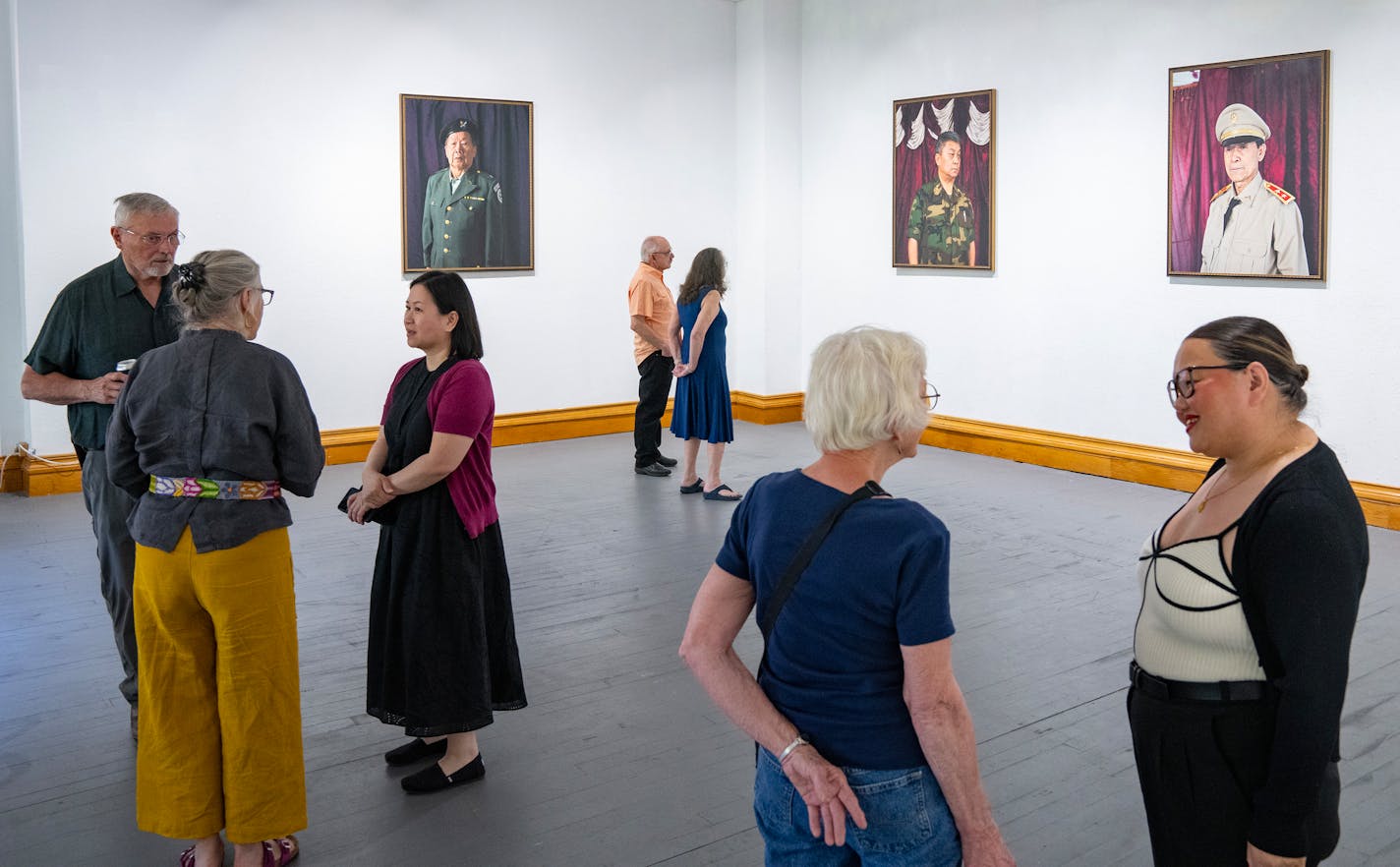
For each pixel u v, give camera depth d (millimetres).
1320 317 6355
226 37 7473
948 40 8242
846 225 9266
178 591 2670
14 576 5402
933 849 1767
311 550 5816
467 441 3109
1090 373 7562
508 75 8578
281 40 7672
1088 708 3854
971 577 5320
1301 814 1726
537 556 5730
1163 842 1965
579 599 5070
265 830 2750
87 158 7090
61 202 7039
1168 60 6906
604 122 9047
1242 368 1858
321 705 3934
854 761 1756
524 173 8711
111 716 3854
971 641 4492
